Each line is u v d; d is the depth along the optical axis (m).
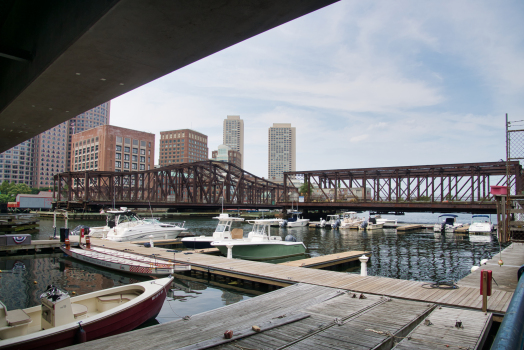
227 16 4.41
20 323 8.63
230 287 16.86
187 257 21.56
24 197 109.81
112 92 7.15
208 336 8.19
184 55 5.55
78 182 94.38
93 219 75.38
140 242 31.11
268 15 4.39
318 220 81.19
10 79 7.64
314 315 9.78
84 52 5.40
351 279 14.93
